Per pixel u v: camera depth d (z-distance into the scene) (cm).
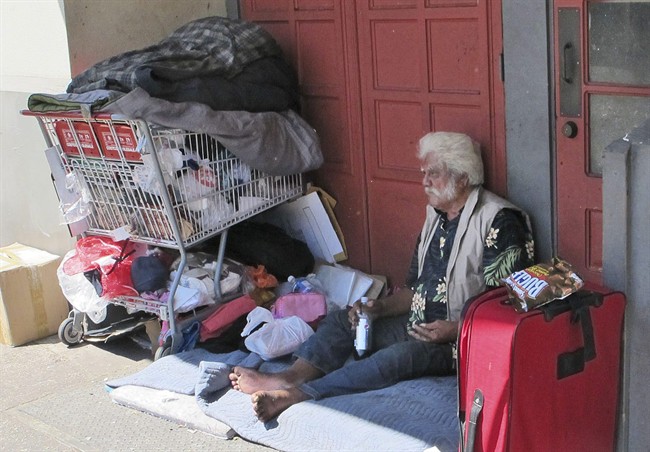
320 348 461
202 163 494
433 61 500
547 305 343
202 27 530
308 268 562
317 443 407
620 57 427
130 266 520
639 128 356
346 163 562
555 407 348
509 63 463
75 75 561
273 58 538
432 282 462
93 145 498
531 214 472
